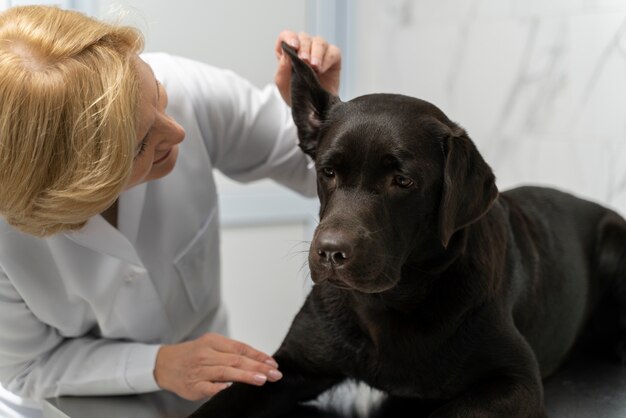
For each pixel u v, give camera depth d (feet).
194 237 5.30
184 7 8.39
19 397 5.31
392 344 4.08
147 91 4.06
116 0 7.73
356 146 3.77
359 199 3.75
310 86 4.28
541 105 6.95
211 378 4.21
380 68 8.93
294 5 8.98
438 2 8.02
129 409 4.49
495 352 3.93
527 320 4.42
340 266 3.57
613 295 5.30
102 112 3.73
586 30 6.48
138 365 4.55
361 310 4.11
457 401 3.73
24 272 4.48
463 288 3.94
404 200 3.80
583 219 5.36
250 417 4.10
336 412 4.29
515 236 4.55
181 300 5.33
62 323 4.76
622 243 5.27
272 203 9.32
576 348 5.32
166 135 4.24
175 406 4.52
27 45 3.79
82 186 3.74
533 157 7.07
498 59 7.34
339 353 4.24
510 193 5.17
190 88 5.38
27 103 3.63
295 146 5.79
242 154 5.79
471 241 3.99
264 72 8.96
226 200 9.11
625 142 6.21
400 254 3.84
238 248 9.28
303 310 4.41
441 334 3.96
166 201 5.10
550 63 6.82
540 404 3.88
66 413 4.42
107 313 4.79
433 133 3.84
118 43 4.04
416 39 8.35
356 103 4.02
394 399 4.46
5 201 3.77
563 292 4.82
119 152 3.77
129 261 4.64
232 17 8.67
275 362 4.21
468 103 7.75
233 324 9.37
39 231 4.04
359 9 9.09
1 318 4.60
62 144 3.74
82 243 4.47
